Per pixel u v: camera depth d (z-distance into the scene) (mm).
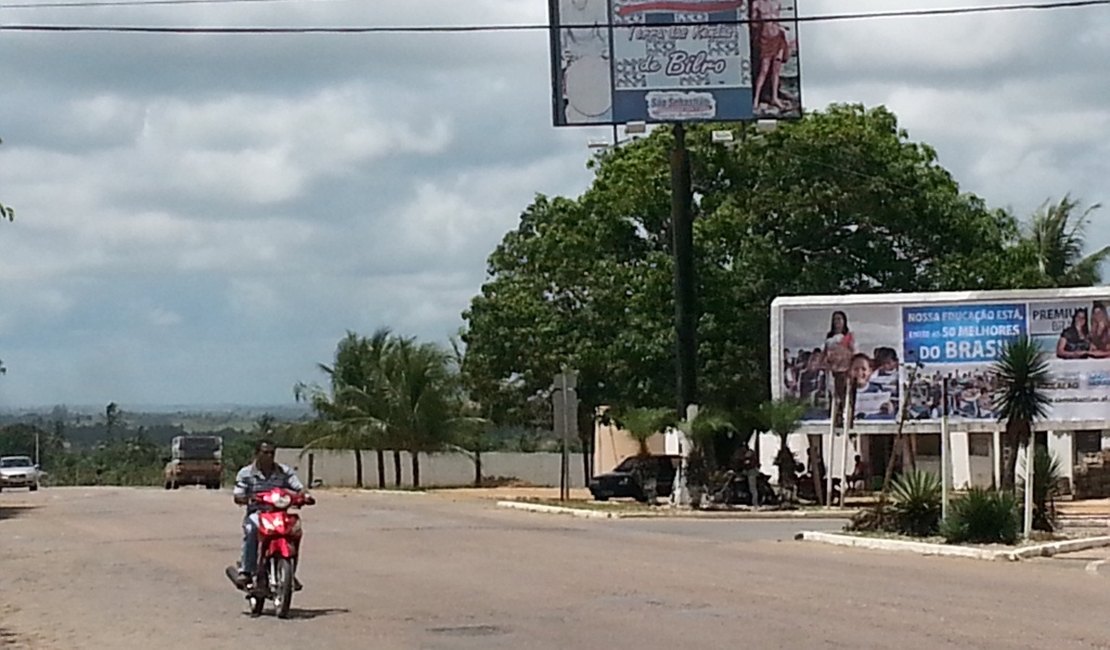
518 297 46375
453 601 16234
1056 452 39500
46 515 35156
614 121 36500
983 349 38312
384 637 13516
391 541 25078
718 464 38281
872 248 44625
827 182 43469
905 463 40562
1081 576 18984
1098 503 38844
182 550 23828
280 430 69688
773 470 46062
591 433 56469
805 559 21406
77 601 17000
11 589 18422
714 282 42562
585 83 36594
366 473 64312
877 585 17578
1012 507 23734
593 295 44281
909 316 38688
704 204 44375
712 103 36688
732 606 15398
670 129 44062
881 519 25281
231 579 16062
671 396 42656
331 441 59688
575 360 43625
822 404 38750
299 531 15367
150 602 16734
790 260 44094
